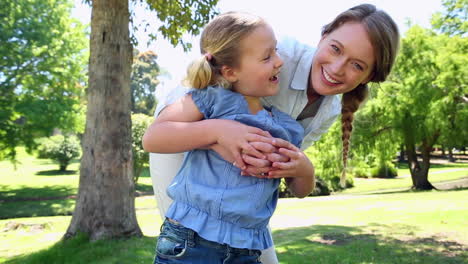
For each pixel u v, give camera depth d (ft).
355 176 106.73
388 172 107.65
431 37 66.90
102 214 22.08
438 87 62.75
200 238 4.79
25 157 139.54
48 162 128.36
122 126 22.65
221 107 4.91
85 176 22.56
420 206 34.76
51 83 66.80
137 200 58.34
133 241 21.47
